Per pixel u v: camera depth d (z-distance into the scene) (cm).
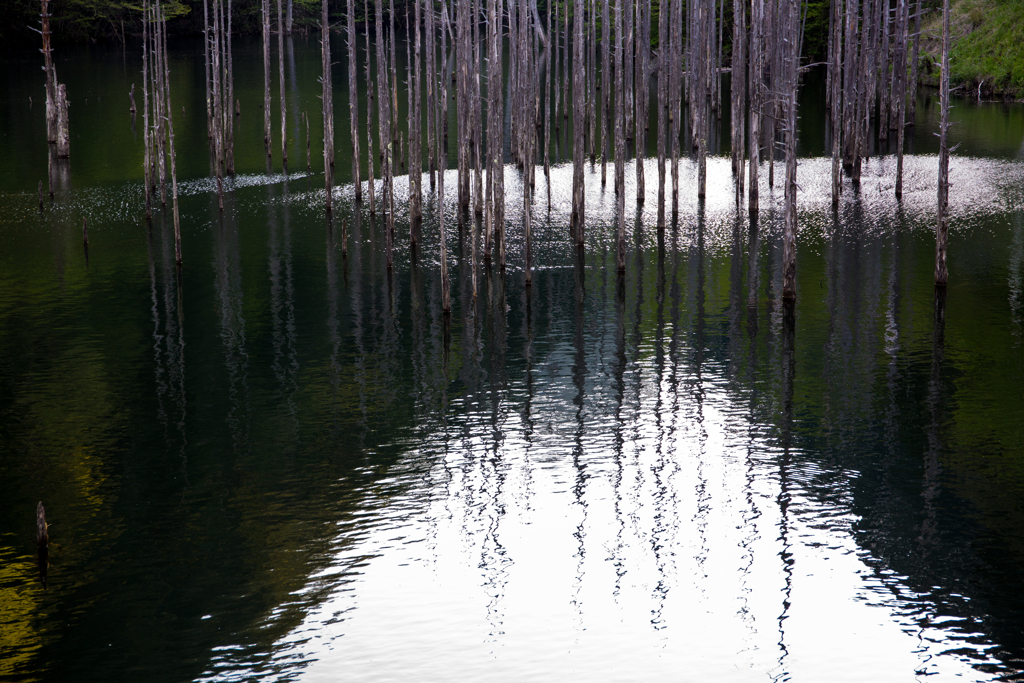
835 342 2595
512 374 2456
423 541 1702
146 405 2277
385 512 1800
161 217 4181
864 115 5262
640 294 3062
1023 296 2911
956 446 2003
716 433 2102
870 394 2264
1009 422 2098
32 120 6606
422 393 2342
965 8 7794
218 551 1672
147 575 1603
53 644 1430
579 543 1691
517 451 2039
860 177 4856
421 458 2012
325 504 1831
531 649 1424
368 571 1616
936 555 1633
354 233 3894
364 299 3062
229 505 1827
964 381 2317
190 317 2892
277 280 3262
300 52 10762
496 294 3097
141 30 11112
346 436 2117
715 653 1412
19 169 5150
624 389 2345
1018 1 7375
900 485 1856
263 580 1588
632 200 4450
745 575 1591
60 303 3019
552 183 4878
